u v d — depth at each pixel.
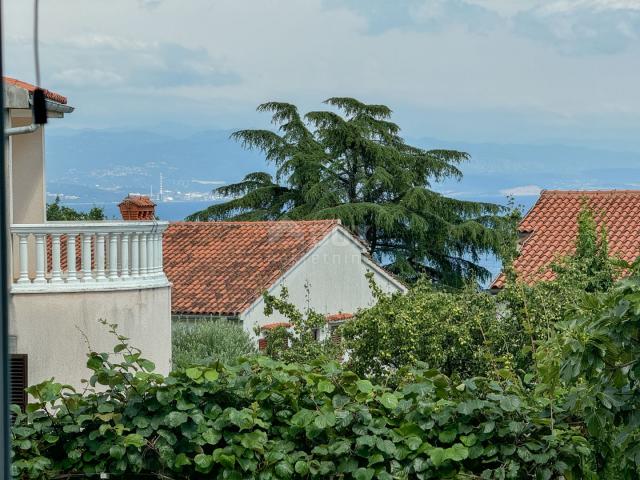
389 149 126.19
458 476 17.94
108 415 18.23
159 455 18.36
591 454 18.53
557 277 37.22
